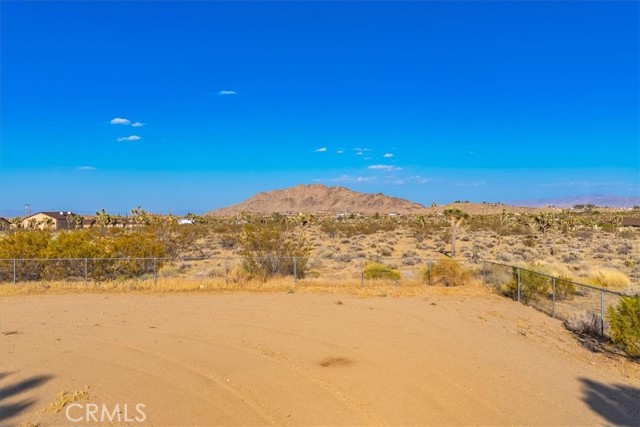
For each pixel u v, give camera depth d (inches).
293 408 375.2
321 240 2477.9
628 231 3038.9
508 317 716.7
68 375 456.1
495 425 344.8
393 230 3307.1
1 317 733.9
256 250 1119.0
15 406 385.4
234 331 627.5
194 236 1706.4
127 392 410.9
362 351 530.0
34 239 1128.2
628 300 534.3
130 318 718.5
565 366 478.6
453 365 480.1
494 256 1718.8
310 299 877.2
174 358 507.2
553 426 343.0
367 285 1017.5
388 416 360.2
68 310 788.0
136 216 2524.6
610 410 370.9
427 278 1059.9
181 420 355.3
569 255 1637.6
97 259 1056.8
